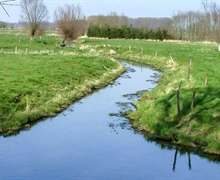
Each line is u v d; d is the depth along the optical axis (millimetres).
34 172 16688
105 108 29859
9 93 27391
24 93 28438
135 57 67750
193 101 24266
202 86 30984
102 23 165250
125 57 69438
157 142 21891
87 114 27797
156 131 23359
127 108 30000
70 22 84125
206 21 123688
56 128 23875
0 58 45094
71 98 32031
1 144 20375
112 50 73812
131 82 42750
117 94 35594
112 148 20406
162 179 16484
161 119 24609
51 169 17109
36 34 88562
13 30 153250
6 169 16938
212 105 24828
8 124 23219
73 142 21172
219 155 19875
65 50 67312
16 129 23203
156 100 28453
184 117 24078
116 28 122750
